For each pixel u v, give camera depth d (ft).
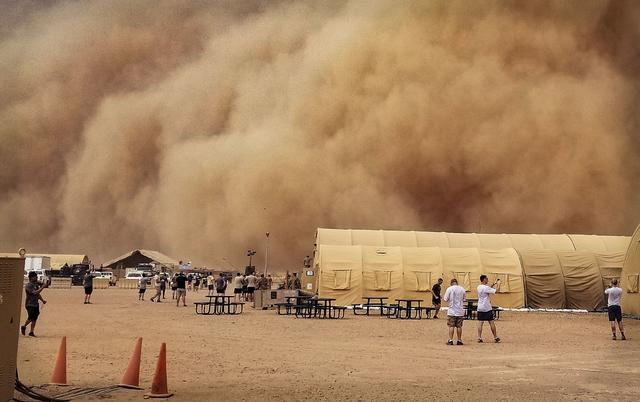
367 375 33.14
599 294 94.07
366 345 47.44
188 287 167.12
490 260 95.40
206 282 181.98
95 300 104.99
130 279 168.35
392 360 39.32
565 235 115.03
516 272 94.17
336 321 70.69
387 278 92.48
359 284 92.07
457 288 49.11
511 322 72.13
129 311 80.23
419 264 94.02
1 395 23.44
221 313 79.25
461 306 49.11
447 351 44.39
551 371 35.50
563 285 93.97
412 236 112.98
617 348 47.01
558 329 63.52
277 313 81.66
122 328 57.36
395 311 81.00
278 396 26.84
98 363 36.14
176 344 45.83
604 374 34.55
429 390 28.84
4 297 23.61
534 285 93.81
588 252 98.27
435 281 92.53
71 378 30.99
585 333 59.31
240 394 27.17
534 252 97.35
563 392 28.94
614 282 54.24
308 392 27.89
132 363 28.78
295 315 78.69
